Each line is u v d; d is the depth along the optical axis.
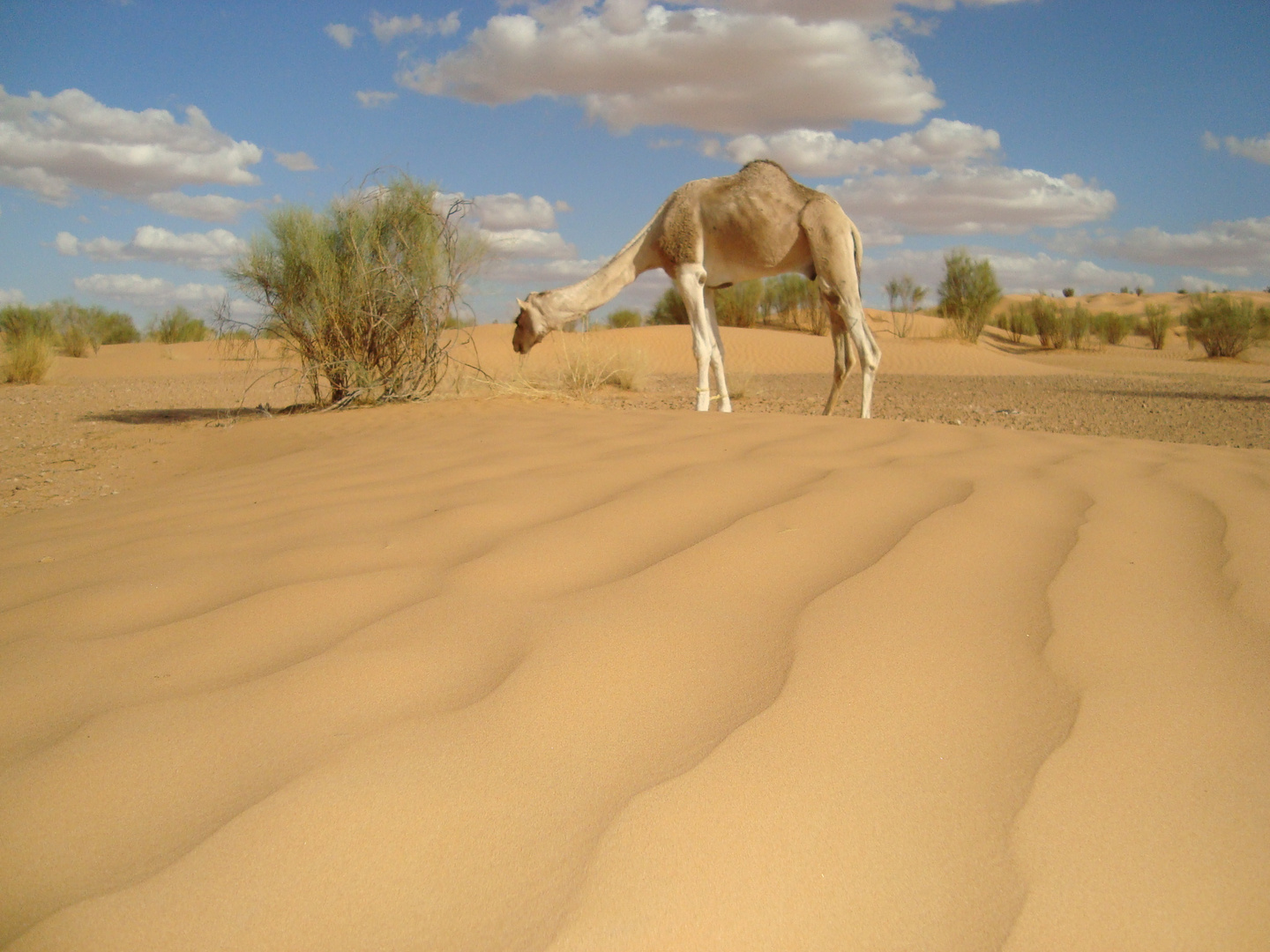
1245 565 2.58
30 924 1.21
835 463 3.89
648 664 1.95
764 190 7.44
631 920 1.21
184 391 16.48
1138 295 72.00
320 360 10.16
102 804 1.47
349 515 3.32
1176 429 9.98
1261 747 1.63
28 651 2.11
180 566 2.76
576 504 3.26
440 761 1.58
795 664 1.93
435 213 10.09
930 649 2.01
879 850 1.35
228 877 1.29
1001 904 1.25
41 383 20.02
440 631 2.13
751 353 27.20
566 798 1.47
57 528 3.61
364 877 1.29
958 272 37.59
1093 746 1.63
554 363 16.41
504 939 1.18
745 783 1.51
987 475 3.66
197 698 1.84
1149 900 1.26
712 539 2.77
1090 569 2.54
